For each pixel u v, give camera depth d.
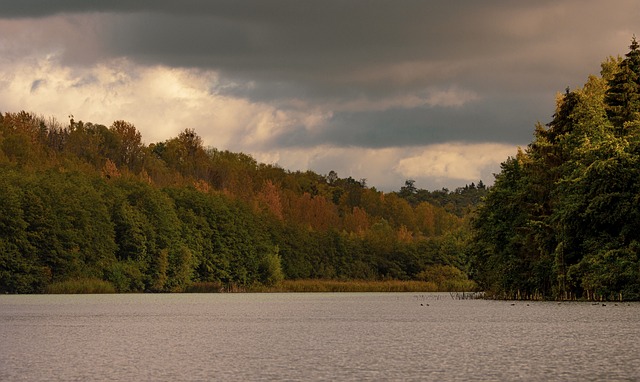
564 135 105.69
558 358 45.06
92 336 60.94
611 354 46.59
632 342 52.88
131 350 50.94
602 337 56.16
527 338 56.62
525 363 43.12
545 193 109.12
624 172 93.44
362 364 43.50
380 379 38.00
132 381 37.88
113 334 62.97
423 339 57.41
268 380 37.94
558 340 54.75
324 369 41.59
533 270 107.56
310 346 53.12
